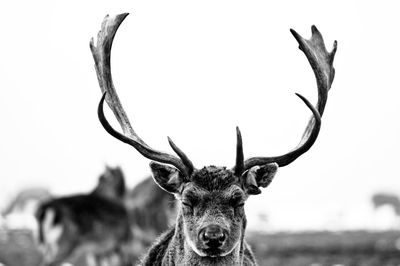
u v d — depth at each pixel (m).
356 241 56.03
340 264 51.69
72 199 49.69
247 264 21.02
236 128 20.23
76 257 49.56
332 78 22.55
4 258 51.62
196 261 19.92
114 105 21.88
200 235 19.52
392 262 51.88
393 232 61.00
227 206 19.94
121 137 20.84
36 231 49.97
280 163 21.12
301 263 51.62
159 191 49.50
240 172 20.42
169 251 20.50
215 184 20.09
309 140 21.06
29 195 99.25
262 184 21.03
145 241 49.53
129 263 49.47
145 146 20.94
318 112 20.97
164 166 20.78
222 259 19.92
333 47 22.72
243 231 20.45
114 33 22.14
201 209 19.86
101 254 49.69
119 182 50.06
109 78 22.03
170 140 20.58
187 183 20.39
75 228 49.50
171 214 49.66
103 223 49.59
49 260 49.53
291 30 21.92
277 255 53.31
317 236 59.62
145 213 49.53
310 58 21.92
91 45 22.31
